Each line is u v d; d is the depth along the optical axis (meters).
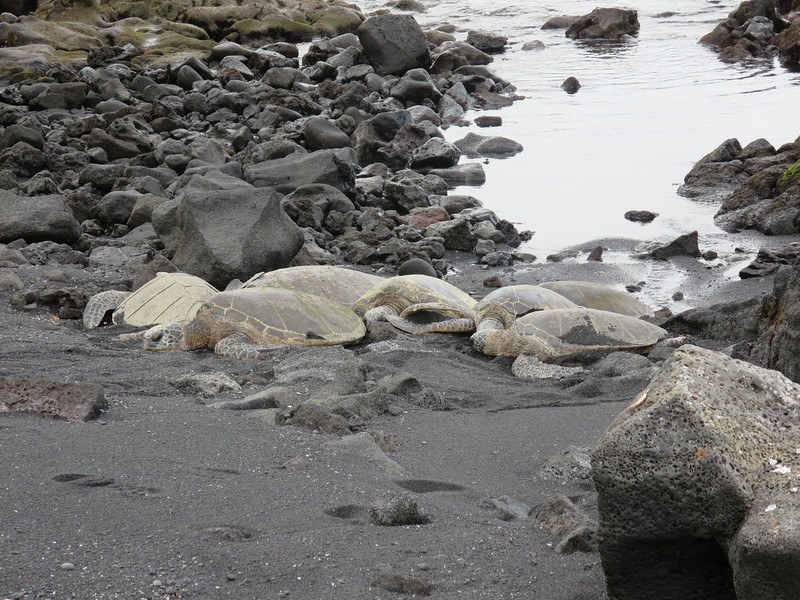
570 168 25.22
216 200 15.67
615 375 10.87
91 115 26.66
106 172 21.62
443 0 67.19
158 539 5.89
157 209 17.55
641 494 4.66
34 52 41.19
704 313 12.97
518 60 43.94
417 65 38.72
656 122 30.08
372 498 6.71
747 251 18.48
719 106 31.97
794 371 9.55
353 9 57.75
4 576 5.36
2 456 7.26
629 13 49.75
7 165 22.56
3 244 17.27
